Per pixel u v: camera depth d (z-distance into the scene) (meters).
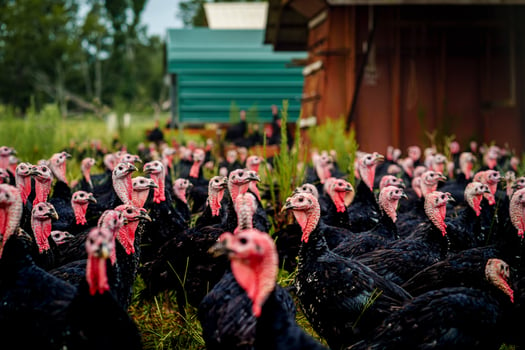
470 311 4.43
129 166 6.89
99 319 4.05
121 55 64.00
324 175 10.85
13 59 50.78
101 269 4.02
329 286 5.06
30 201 7.97
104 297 4.11
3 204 4.59
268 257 3.77
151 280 6.52
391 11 17.55
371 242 6.53
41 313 4.30
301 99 19.61
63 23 52.91
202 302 4.70
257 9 35.66
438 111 17.72
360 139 17.52
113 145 19.91
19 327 4.34
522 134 17.78
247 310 4.36
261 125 24.88
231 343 4.34
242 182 6.54
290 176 8.95
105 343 4.03
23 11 51.31
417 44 17.75
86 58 62.03
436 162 11.47
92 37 59.03
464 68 17.88
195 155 11.43
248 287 3.82
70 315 4.12
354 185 9.37
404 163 12.96
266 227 7.64
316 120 18.16
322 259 5.29
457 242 7.22
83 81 57.22
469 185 7.51
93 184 11.17
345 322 4.98
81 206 7.24
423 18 17.61
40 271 4.61
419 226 6.83
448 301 4.45
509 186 8.88
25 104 51.22
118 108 23.61
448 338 4.34
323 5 17.70
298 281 5.39
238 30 29.34
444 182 10.99
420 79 17.77
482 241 7.50
